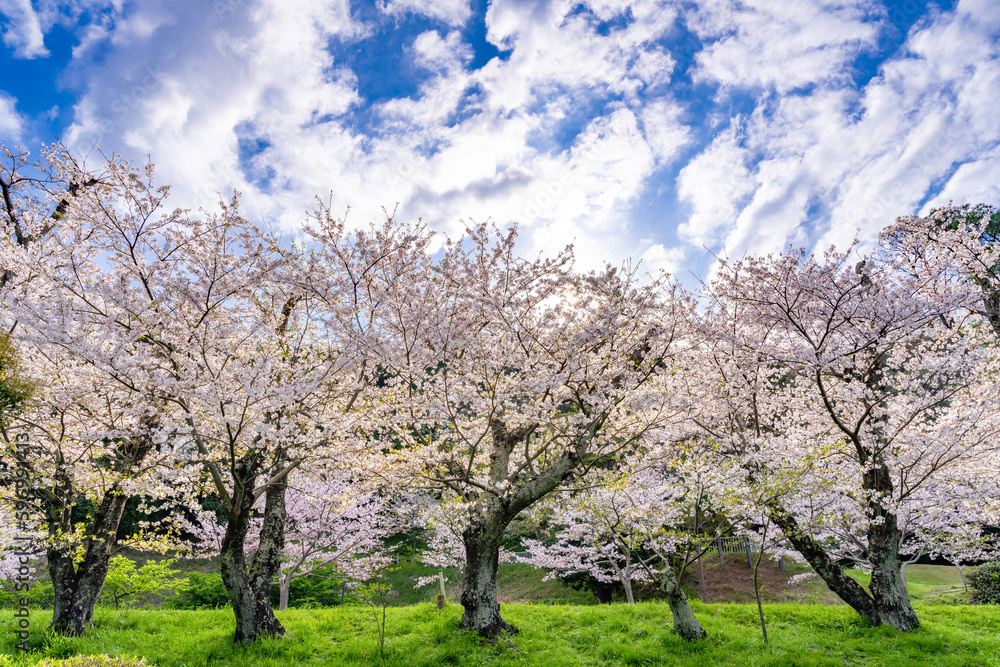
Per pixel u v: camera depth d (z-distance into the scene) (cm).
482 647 905
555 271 1066
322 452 918
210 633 948
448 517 1184
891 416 1097
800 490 1005
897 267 1140
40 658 798
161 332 821
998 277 1196
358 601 1827
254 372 789
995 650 894
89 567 945
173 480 972
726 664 861
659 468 1479
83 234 921
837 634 1012
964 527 1193
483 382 1063
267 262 927
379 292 950
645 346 1087
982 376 1090
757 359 1154
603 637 1002
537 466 1159
